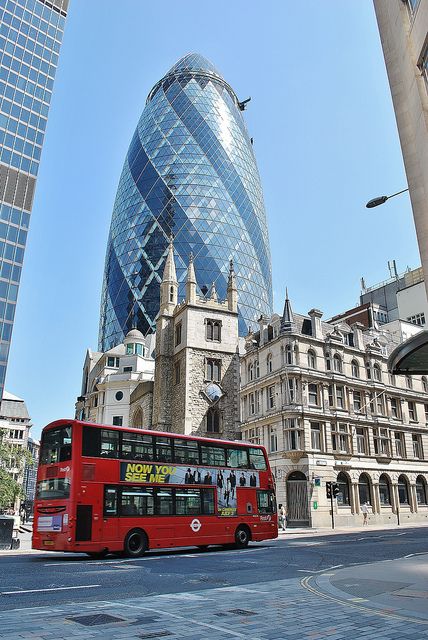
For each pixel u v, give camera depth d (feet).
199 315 184.44
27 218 275.80
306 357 189.26
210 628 28.14
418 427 214.28
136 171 515.50
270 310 502.79
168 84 560.61
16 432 407.64
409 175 62.95
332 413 186.29
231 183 509.76
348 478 183.21
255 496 97.55
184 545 82.64
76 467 73.41
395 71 66.69
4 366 247.50
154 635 26.45
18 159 280.31
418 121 59.77
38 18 312.71
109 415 278.67
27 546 102.12
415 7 60.03
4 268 259.80
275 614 32.01
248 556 76.48
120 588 44.55
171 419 181.06
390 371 63.62
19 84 292.61
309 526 166.09
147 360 302.04
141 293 451.94
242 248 485.97
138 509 78.64
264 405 193.16
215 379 179.83
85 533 71.36
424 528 161.38
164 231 467.52
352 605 34.63
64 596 40.01
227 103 562.66
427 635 26.18
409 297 256.93
